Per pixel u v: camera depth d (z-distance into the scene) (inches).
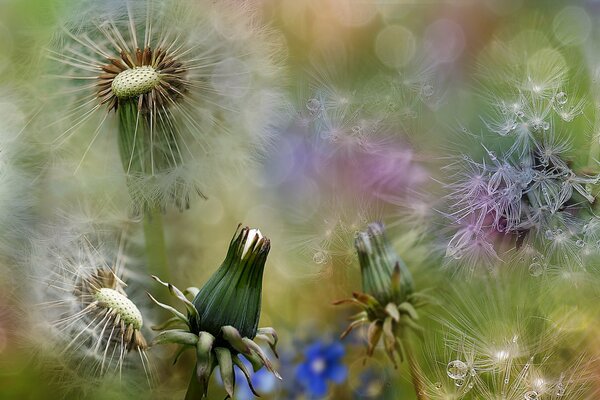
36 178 20.1
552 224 19.8
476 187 19.8
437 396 19.1
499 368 19.2
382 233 19.0
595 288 19.7
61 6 20.3
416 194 20.2
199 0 20.4
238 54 20.5
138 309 19.9
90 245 19.7
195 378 18.6
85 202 20.0
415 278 19.7
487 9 24.6
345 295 21.0
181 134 19.9
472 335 19.3
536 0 24.5
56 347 19.3
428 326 19.3
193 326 18.5
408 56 23.4
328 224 20.7
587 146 20.2
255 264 18.4
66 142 20.1
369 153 20.8
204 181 20.0
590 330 19.6
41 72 20.2
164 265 20.1
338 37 23.6
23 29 20.8
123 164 19.8
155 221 20.1
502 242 19.8
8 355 19.7
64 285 19.4
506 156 20.0
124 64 19.9
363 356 20.9
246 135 20.3
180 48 20.0
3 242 19.7
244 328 18.5
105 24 19.9
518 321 19.4
